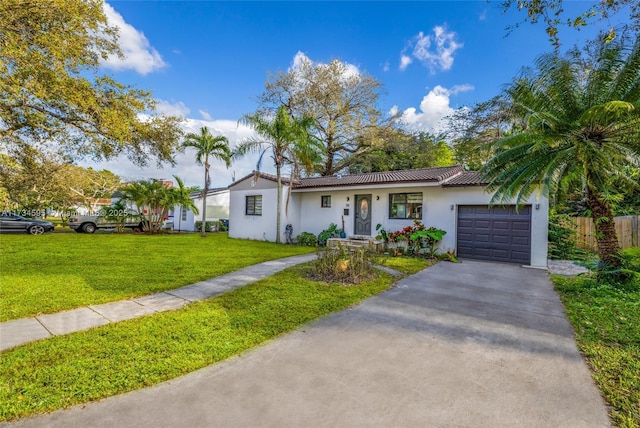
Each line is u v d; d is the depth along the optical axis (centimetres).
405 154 2444
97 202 3625
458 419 244
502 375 311
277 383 294
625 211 1197
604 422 242
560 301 579
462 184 1074
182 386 288
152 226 2084
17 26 813
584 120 618
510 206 1010
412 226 1177
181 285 658
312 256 1062
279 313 488
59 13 864
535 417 247
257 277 741
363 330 430
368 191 1336
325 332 423
